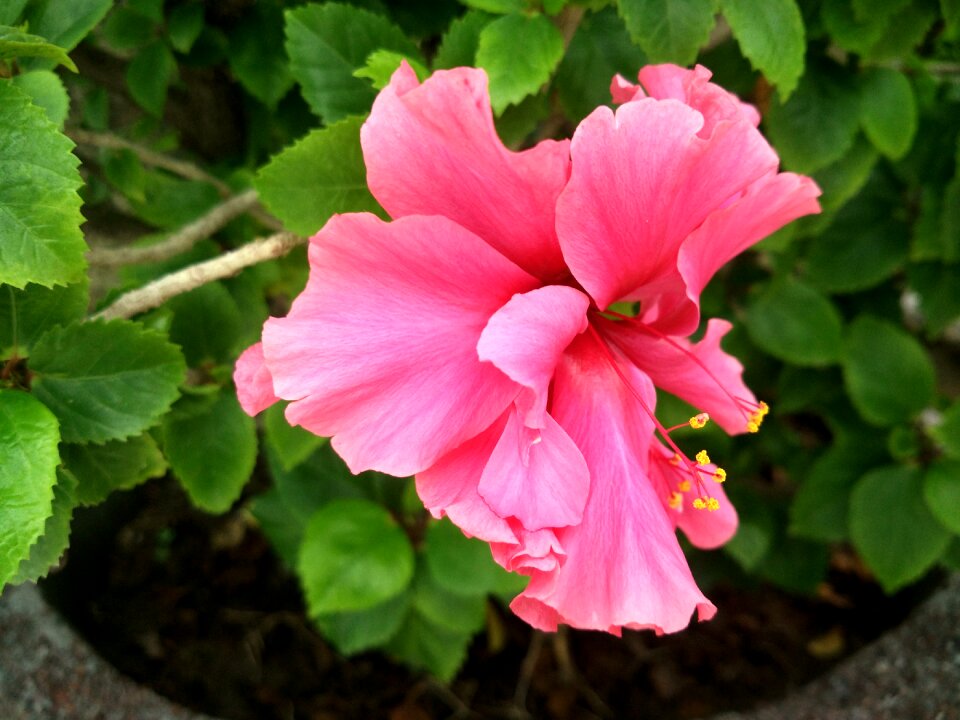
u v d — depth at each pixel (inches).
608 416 8.7
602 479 8.5
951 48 18.0
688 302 9.1
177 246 13.5
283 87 14.6
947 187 18.0
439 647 19.4
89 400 10.1
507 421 8.3
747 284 20.5
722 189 8.2
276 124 16.2
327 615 18.5
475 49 10.8
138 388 10.2
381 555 16.5
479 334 8.2
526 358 7.6
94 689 18.0
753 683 22.8
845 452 20.4
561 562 8.2
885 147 14.9
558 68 12.4
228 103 17.9
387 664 22.7
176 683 21.6
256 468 24.7
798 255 21.0
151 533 23.9
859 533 19.5
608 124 7.6
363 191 10.2
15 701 17.6
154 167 18.3
